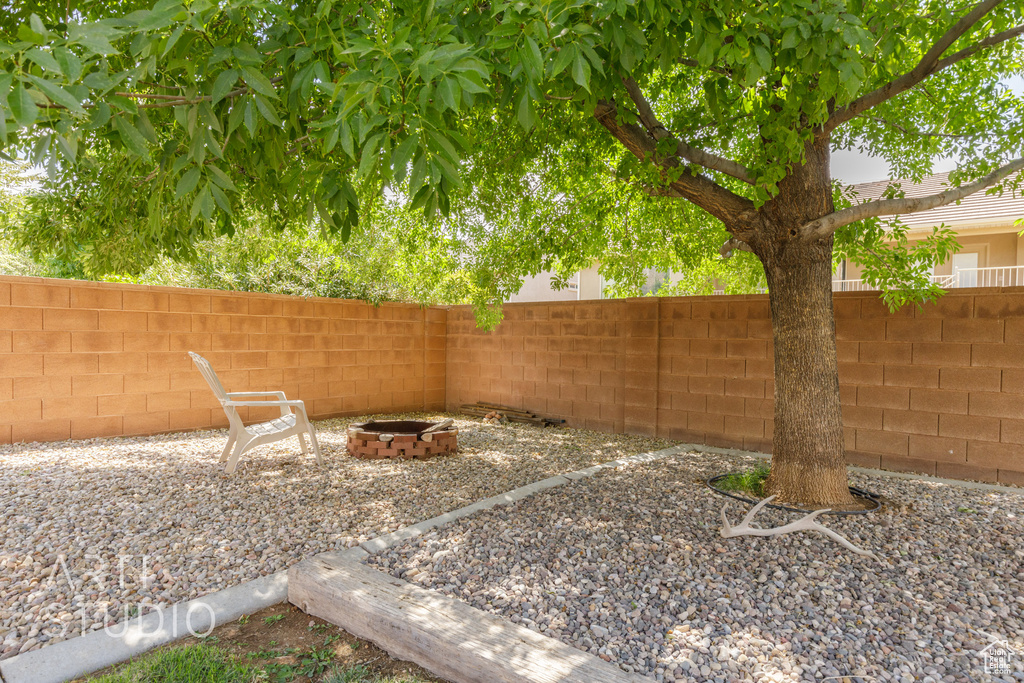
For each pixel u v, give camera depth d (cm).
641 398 692
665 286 927
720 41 268
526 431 719
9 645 222
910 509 387
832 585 270
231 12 201
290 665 219
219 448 574
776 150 362
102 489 415
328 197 260
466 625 222
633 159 421
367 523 361
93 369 600
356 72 183
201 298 673
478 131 500
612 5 219
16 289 555
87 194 424
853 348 556
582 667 195
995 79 468
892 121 508
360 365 826
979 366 492
